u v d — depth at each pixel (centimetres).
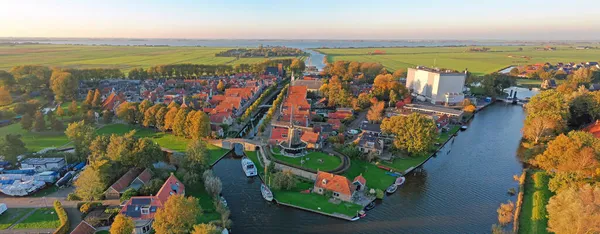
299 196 9606
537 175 10525
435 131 12781
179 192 8875
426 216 8844
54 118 14638
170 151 12769
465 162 12400
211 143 13825
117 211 7962
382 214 8881
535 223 8119
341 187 9481
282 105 19075
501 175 11331
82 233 7150
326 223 8469
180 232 6988
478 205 9431
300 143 12388
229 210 8781
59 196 9025
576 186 8681
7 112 15738
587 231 6475
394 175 10981
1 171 10188
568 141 9869
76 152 11288
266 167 10888
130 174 9631
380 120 16488
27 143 12988
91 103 18325
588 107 15862
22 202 8662
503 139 15100
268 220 8581
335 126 15425
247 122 17750
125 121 16012
